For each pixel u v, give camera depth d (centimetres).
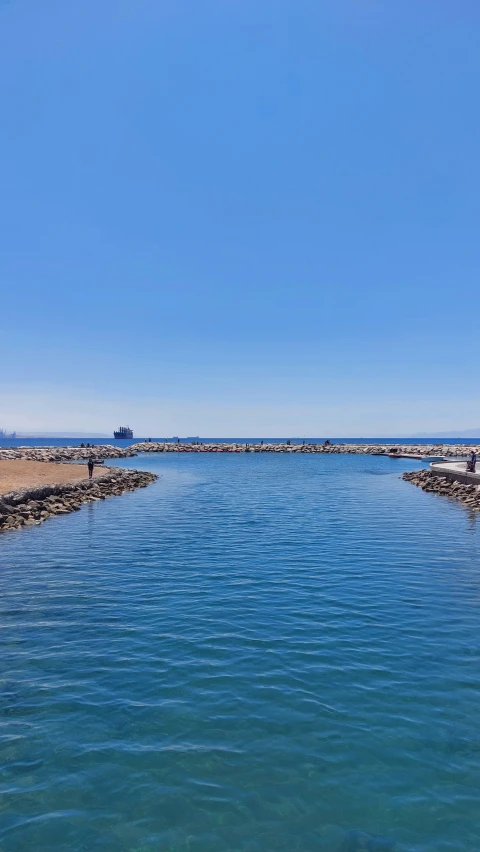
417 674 959
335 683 923
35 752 729
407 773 689
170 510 3108
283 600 1392
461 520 2733
